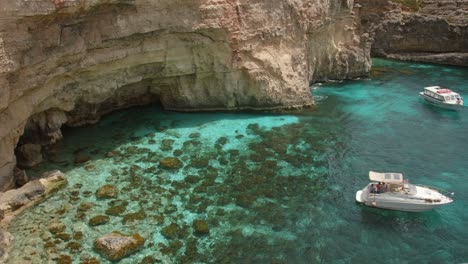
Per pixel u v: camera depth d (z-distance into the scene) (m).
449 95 48.69
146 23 35.50
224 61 41.50
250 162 34.47
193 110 43.34
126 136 37.44
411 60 70.12
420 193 30.09
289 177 32.97
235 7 40.91
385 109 47.81
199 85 42.50
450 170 35.12
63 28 30.22
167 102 43.22
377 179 30.44
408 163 36.00
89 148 35.12
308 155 36.28
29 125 34.03
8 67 25.14
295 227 27.66
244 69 42.56
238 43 41.53
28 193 27.89
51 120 35.19
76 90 35.03
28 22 26.31
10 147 29.17
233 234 26.62
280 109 44.88
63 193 29.17
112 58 35.00
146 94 43.22
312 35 51.62
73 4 27.89
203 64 41.12
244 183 31.67
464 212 29.88
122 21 34.16
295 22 47.12
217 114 43.22
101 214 27.34
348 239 26.88
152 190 30.14
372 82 58.09
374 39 72.69
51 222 26.38
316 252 25.62
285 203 29.94
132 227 26.52
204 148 36.06
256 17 42.66
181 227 26.86
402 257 25.62
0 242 23.72
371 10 72.75
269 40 44.41
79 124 38.84
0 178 27.67
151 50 37.44
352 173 34.00
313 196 30.86
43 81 29.73
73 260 23.62
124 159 33.72
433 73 63.12
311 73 53.44
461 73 63.16
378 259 25.38
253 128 40.50
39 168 31.89
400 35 71.81
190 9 37.81
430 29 70.06
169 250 24.98
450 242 26.98
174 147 35.94
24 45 26.39
